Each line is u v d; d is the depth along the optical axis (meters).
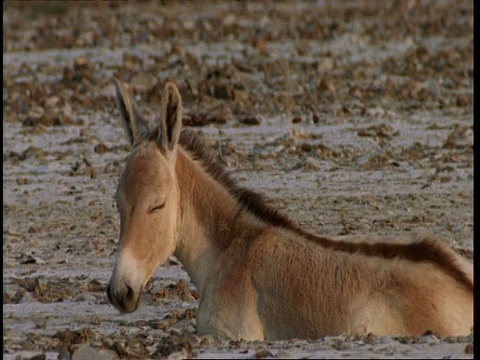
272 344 24.67
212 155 28.72
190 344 25.00
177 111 27.52
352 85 72.94
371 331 25.58
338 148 57.09
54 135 63.00
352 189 49.44
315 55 83.75
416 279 25.80
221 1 115.62
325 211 45.78
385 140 58.41
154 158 27.38
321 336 26.17
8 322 32.72
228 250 27.72
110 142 60.66
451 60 78.50
